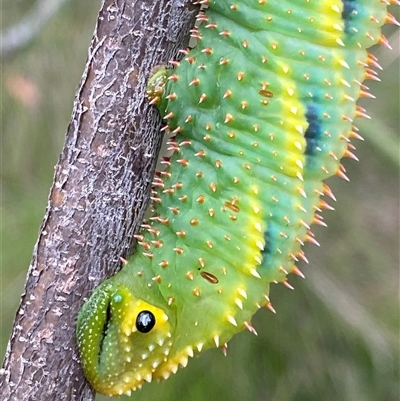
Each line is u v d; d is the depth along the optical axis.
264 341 0.19
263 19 0.12
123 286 0.13
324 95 0.12
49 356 0.12
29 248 0.19
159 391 0.19
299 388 0.20
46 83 0.21
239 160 0.12
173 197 0.13
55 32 0.20
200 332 0.13
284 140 0.12
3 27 0.21
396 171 0.22
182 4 0.12
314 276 0.19
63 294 0.12
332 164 0.13
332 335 0.20
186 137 0.13
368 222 0.22
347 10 0.12
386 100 0.21
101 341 0.12
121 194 0.12
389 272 0.20
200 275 0.13
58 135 0.21
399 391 0.20
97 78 0.12
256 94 0.12
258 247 0.13
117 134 0.12
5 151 0.20
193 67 0.12
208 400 0.19
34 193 0.20
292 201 0.13
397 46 0.20
